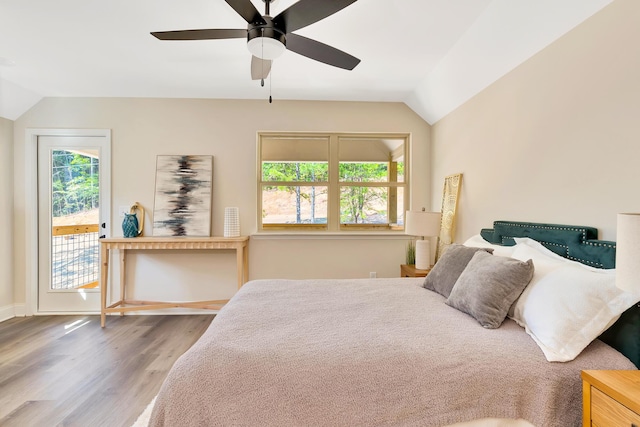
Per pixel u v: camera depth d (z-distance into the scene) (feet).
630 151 4.47
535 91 6.34
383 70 9.17
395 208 12.54
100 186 11.43
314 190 12.34
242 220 11.70
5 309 10.85
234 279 11.61
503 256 5.74
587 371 3.38
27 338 9.20
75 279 11.48
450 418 3.42
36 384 6.77
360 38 7.39
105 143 11.41
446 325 4.64
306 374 3.54
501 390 3.50
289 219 12.28
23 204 11.16
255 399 3.41
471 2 6.09
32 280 11.23
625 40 4.51
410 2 6.06
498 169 7.63
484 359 3.71
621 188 4.60
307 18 4.86
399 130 11.96
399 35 7.26
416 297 6.12
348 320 4.84
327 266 11.85
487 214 8.11
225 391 3.44
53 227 11.40
